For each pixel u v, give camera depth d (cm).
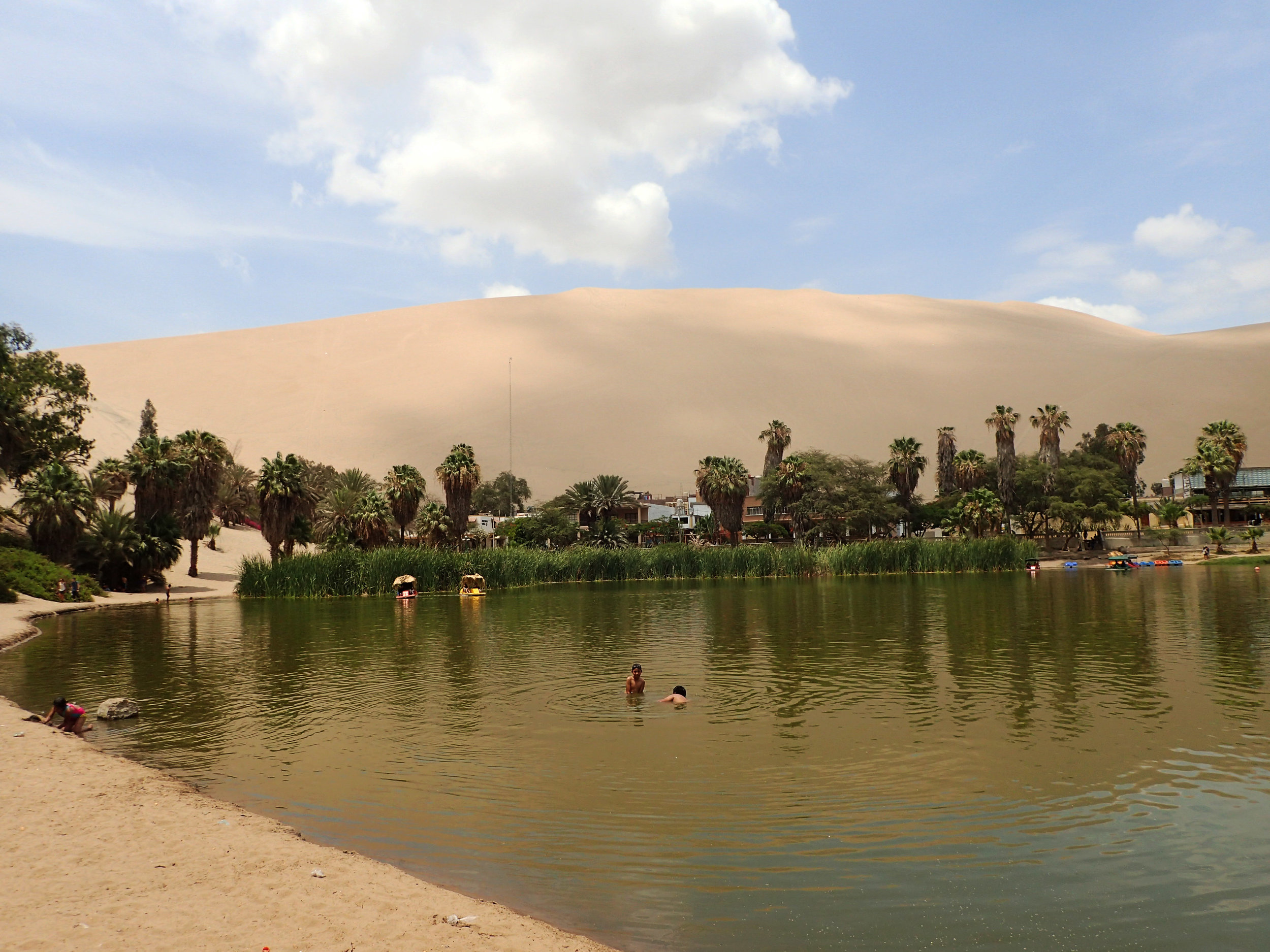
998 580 6644
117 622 4241
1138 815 1186
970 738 1616
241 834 1050
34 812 1109
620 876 993
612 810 1228
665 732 1716
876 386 19200
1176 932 848
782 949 817
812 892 947
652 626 3722
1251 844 1075
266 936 757
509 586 6669
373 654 2950
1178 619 3628
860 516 9681
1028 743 1571
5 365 6353
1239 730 1653
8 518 6431
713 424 17862
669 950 812
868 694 2072
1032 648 2811
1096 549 9638
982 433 17775
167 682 2416
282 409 17175
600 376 19262
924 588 5809
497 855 1059
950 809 1216
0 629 3594
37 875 888
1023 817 1183
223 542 8662
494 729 1764
